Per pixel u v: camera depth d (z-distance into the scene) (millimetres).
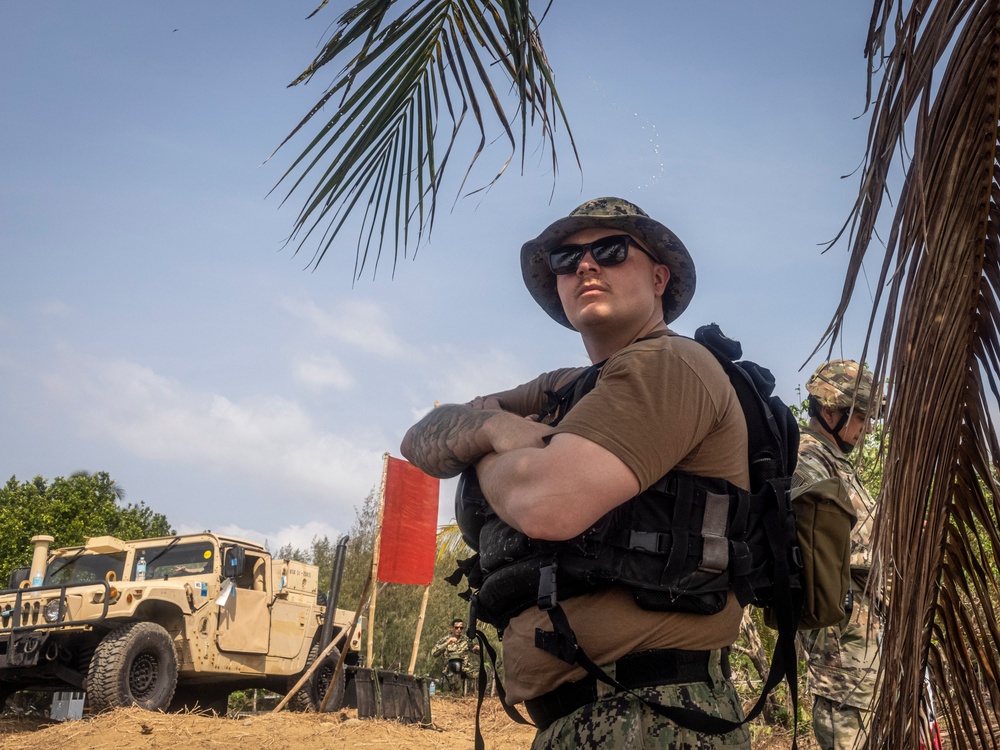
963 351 1164
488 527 1408
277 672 9336
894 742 1223
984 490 1253
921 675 1310
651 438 1234
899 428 1146
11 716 8383
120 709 7141
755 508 1325
